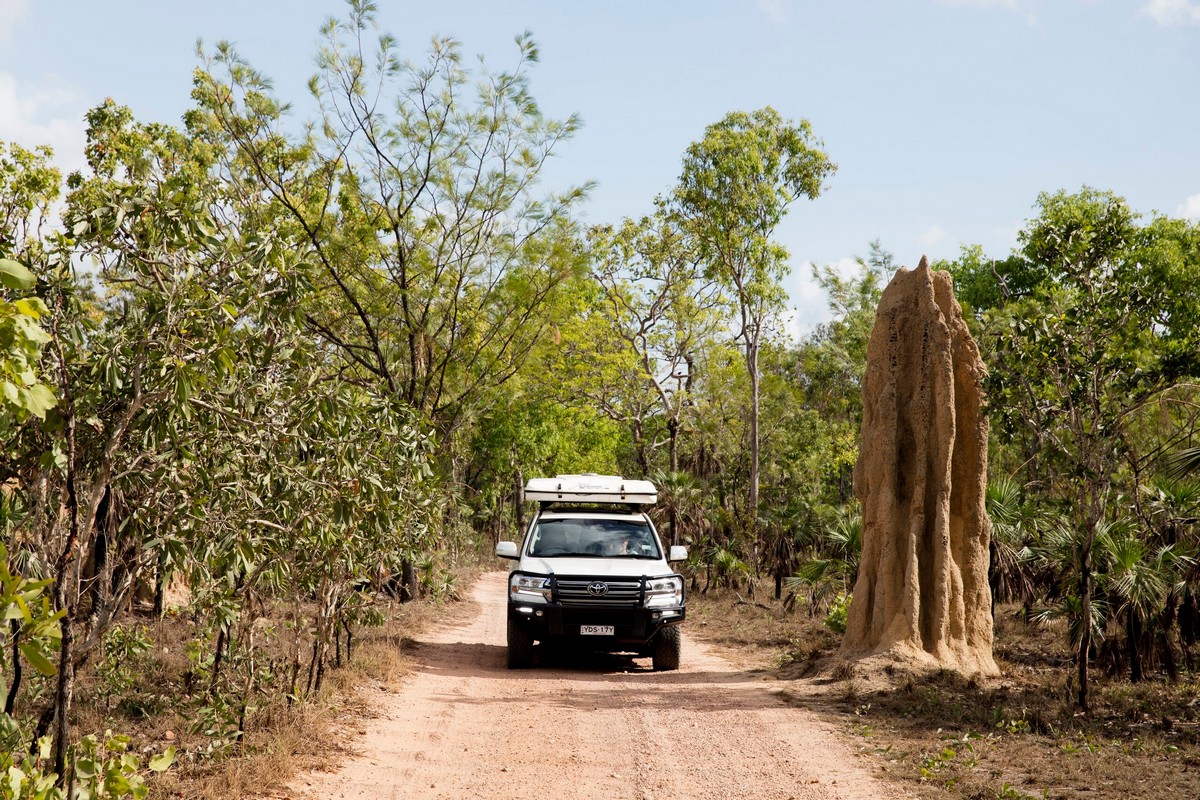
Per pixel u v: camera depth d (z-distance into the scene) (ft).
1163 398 42.04
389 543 35.09
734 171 104.88
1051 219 36.01
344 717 28.94
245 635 26.45
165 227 17.52
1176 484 44.14
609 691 36.14
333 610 32.22
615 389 135.13
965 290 143.13
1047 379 35.14
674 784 23.30
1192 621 38.78
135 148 65.26
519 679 38.81
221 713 24.09
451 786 22.66
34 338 10.11
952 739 27.55
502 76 65.00
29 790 12.04
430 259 65.98
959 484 40.63
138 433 18.12
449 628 57.62
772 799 22.09
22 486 18.76
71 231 17.29
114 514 20.13
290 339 22.08
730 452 121.80
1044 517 52.47
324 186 67.67
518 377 76.48
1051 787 22.41
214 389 19.81
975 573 40.01
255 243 19.36
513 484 158.10
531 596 41.24
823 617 63.26
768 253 106.01
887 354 41.22
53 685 26.07
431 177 65.10
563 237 68.18
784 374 155.53
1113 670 38.73
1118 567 37.83
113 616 19.21
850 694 33.94
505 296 68.39
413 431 33.22
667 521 98.02
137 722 26.25
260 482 22.72
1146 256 104.63
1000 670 39.52
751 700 34.17
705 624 64.34
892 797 22.09
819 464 129.18
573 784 23.17
